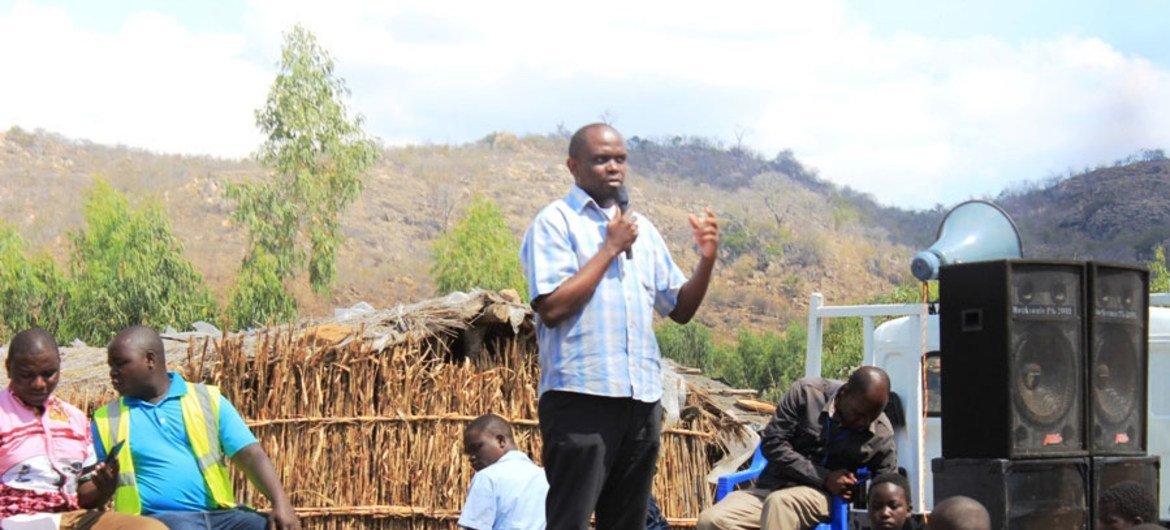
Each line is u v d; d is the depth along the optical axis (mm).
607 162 5098
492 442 7883
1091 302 7039
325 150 34906
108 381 10430
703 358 39438
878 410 7609
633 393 4969
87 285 32125
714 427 10867
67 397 9695
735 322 56500
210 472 6578
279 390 9547
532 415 9898
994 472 6680
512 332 10336
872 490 7379
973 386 6848
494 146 78750
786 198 79812
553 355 4980
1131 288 7297
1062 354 6926
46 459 6316
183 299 33031
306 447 9500
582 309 4945
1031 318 6820
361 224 59500
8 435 6273
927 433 9930
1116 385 7195
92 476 6246
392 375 9773
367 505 9547
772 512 7469
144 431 6516
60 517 6148
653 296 5215
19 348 6305
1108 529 6918
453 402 9789
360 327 9945
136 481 6484
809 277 65000
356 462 9602
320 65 35062
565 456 4945
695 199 76375
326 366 9719
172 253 33406
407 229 60906
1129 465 7188
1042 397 6852
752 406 11992
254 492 9312
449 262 40375
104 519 6148
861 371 7602
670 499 10266
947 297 6961
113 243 32938
